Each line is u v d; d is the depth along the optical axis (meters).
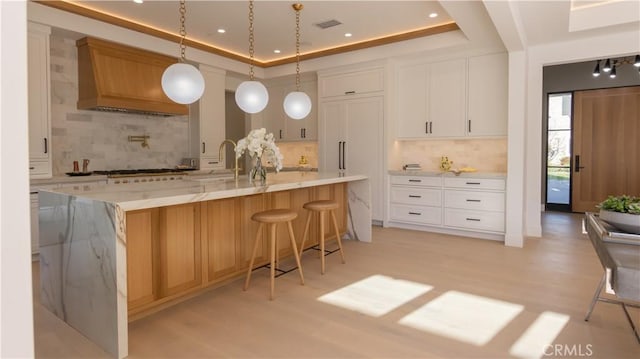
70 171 4.66
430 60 5.45
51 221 2.59
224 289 3.09
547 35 4.50
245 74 6.33
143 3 4.02
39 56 3.95
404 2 4.00
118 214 2.07
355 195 4.75
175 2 4.00
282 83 6.97
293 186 3.30
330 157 6.11
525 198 5.02
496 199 4.73
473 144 5.48
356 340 2.23
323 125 6.16
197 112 5.79
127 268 2.39
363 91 5.75
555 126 7.27
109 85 4.50
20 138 0.54
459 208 5.02
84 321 2.31
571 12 4.29
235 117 7.65
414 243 4.62
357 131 5.83
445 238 4.90
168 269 2.64
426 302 2.78
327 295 2.94
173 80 3.02
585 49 4.60
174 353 2.10
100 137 4.95
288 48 5.73
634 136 6.49
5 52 0.53
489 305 2.72
